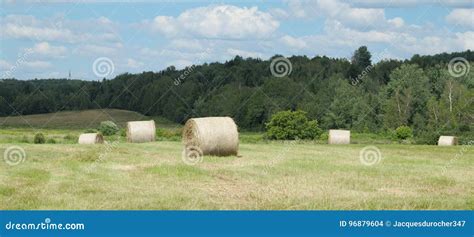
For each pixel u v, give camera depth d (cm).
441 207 1012
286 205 994
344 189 1159
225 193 1095
